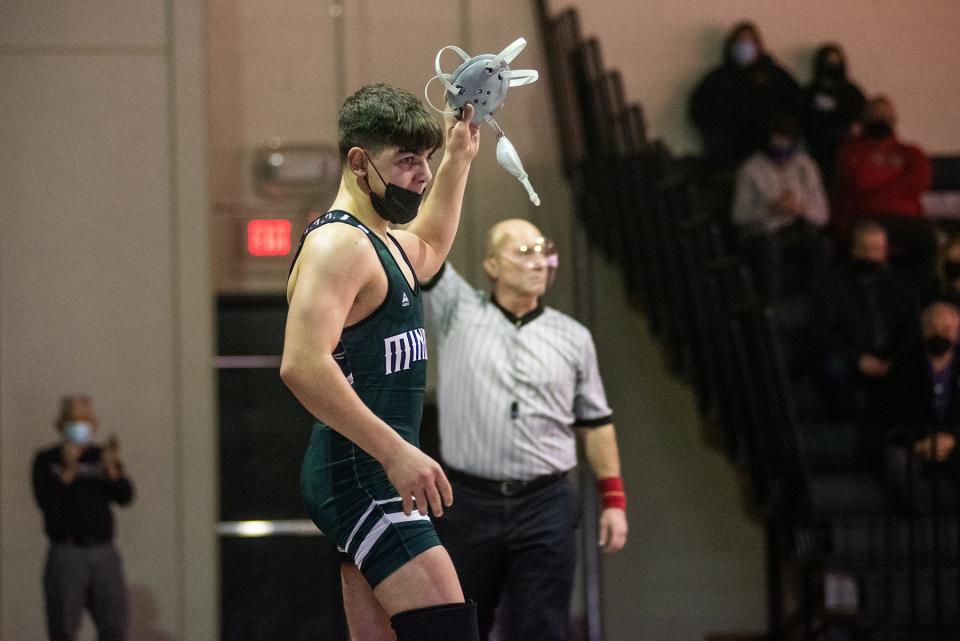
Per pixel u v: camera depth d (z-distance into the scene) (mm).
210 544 11539
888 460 11203
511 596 7488
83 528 11039
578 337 7727
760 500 11727
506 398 7449
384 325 4820
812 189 13773
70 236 11570
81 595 11070
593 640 13281
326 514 4926
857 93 14367
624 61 14508
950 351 11562
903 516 11148
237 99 13195
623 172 13070
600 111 13695
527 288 7582
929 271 13578
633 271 13070
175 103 11656
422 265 5391
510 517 7422
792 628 12320
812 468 12062
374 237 4777
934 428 10844
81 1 11609
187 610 11508
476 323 7660
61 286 11562
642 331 13641
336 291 4578
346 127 4820
